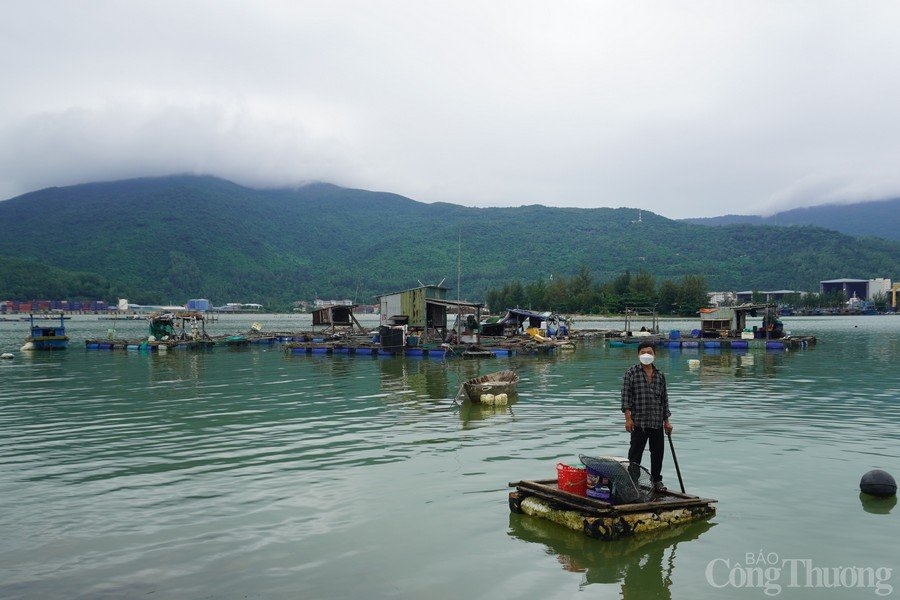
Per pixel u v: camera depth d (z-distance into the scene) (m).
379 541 8.01
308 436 14.43
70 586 6.79
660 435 9.20
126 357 40.53
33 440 14.24
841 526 8.52
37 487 10.44
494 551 7.69
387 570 7.17
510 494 9.17
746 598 6.52
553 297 135.12
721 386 23.61
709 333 49.12
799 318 148.12
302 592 6.63
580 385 24.44
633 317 124.69
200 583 6.86
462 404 19.30
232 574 7.07
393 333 41.41
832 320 128.38
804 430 14.82
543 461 11.93
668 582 6.88
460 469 11.38
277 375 28.89
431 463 11.82
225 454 12.70
